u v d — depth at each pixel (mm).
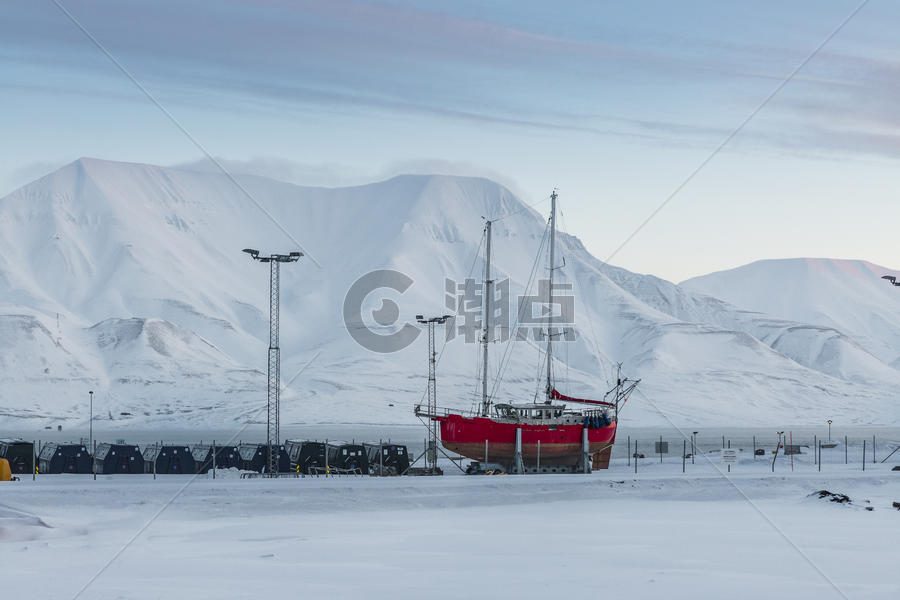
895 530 57281
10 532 51688
